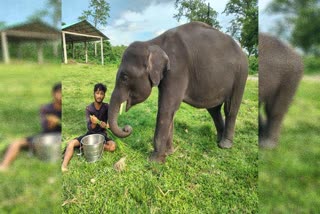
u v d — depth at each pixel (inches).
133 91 96.4
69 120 141.0
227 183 85.6
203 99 107.4
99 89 110.8
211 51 103.0
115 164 95.0
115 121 96.9
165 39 101.4
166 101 97.6
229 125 114.2
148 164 97.4
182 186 83.8
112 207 73.7
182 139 122.3
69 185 82.4
